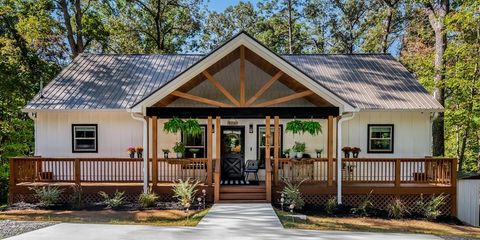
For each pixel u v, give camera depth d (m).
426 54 22.53
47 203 12.16
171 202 12.52
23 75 21.44
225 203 12.11
